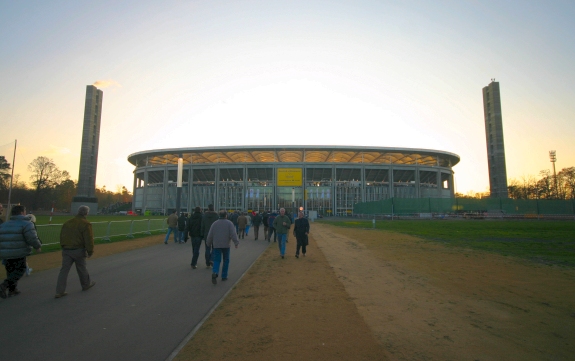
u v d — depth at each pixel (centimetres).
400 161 9306
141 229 2416
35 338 488
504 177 8456
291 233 3080
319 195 8575
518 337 509
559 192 8288
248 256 1455
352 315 610
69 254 745
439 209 5819
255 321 571
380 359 425
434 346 470
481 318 598
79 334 505
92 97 8894
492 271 1058
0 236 714
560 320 589
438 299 727
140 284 863
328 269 1109
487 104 8962
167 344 470
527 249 1616
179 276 975
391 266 1163
